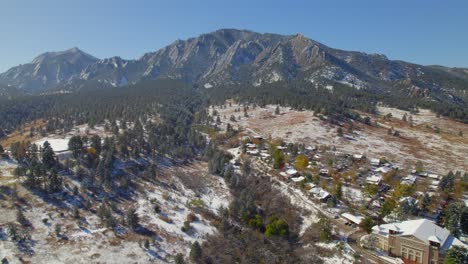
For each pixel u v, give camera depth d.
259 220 92.25
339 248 76.31
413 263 70.69
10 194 87.06
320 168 132.12
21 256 69.25
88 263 70.88
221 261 78.19
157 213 93.25
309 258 74.88
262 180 121.25
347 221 90.75
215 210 101.38
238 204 99.38
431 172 137.00
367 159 148.00
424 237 70.81
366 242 77.19
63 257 71.31
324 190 108.06
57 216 83.56
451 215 83.62
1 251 69.25
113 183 104.00
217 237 87.62
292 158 145.25
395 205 94.19
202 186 117.50
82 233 79.50
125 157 123.50
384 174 125.88
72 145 112.44
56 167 103.06
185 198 106.06
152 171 114.50
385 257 73.19
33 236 75.50
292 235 88.44
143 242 79.88
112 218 83.25
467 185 114.00
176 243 82.31
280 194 110.06
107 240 78.75
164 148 141.75
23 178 94.75
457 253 65.69
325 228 81.75
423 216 93.19
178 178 120.69
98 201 93.69
